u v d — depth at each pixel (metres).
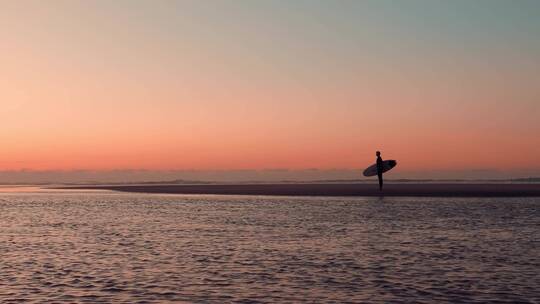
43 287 13.96
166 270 15.96
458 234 22.94
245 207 38.19
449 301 12.32
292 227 26.00
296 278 14.79
